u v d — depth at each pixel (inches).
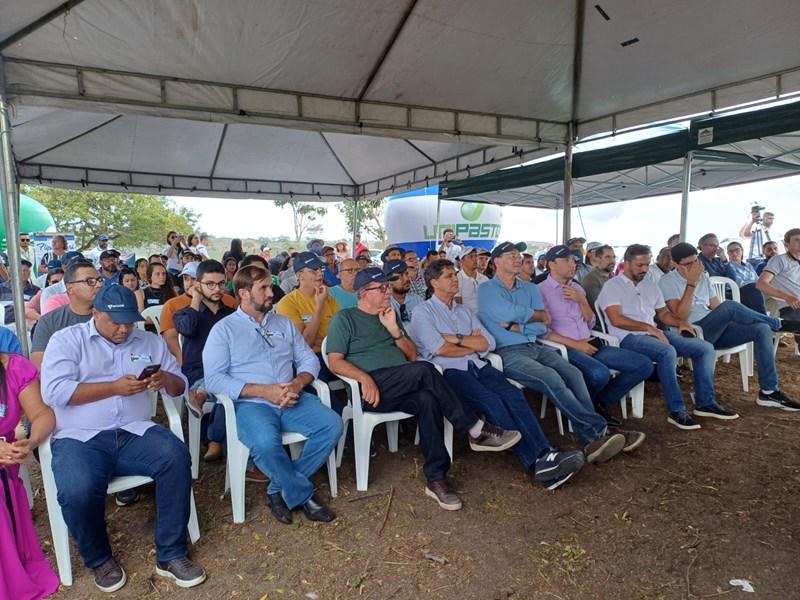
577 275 239.6
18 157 321.7
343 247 384.8
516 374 132.3
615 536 96.3
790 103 203.6
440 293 134.3
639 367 143.2
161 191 386.9
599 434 126.2
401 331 123.6
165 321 150.3
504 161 291.1
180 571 85.0
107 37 153.2
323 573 87.6
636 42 185.9
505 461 129.5
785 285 203.5
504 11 166.6
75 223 769.6
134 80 175.2
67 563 84.9
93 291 117.0
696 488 112.9
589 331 157.8
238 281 113.0
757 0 158.7
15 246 151.2
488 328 145.3
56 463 82.2
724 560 88.1
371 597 81.6
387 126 221.5
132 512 107.9
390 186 399.9
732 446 133.6
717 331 168.9
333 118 210.7
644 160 260.4
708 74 205.5
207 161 367.2
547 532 98.3
